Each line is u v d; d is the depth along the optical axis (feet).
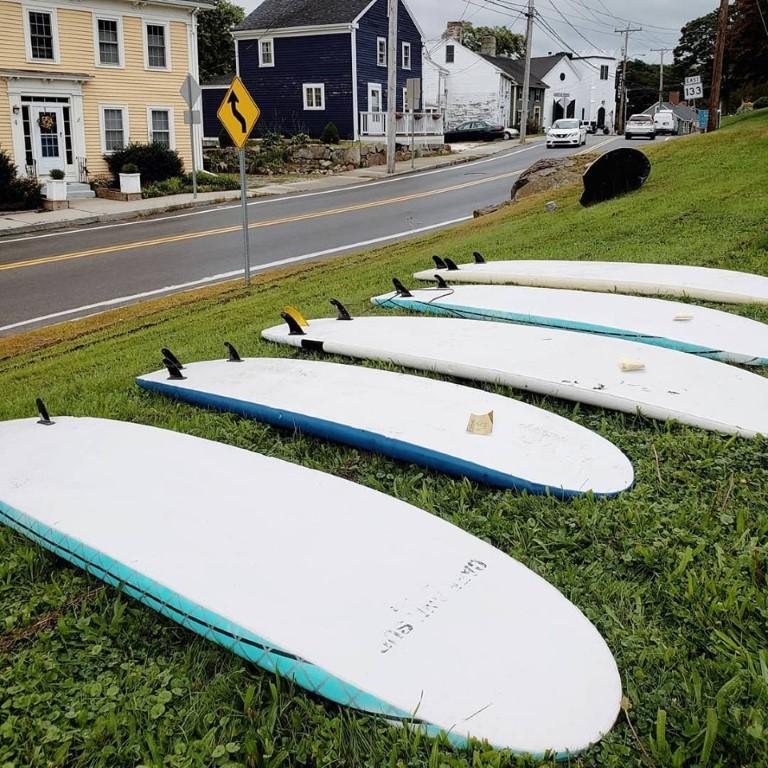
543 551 8.77
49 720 6.63
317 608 7.32
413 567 7.97
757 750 5.81
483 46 187.01
